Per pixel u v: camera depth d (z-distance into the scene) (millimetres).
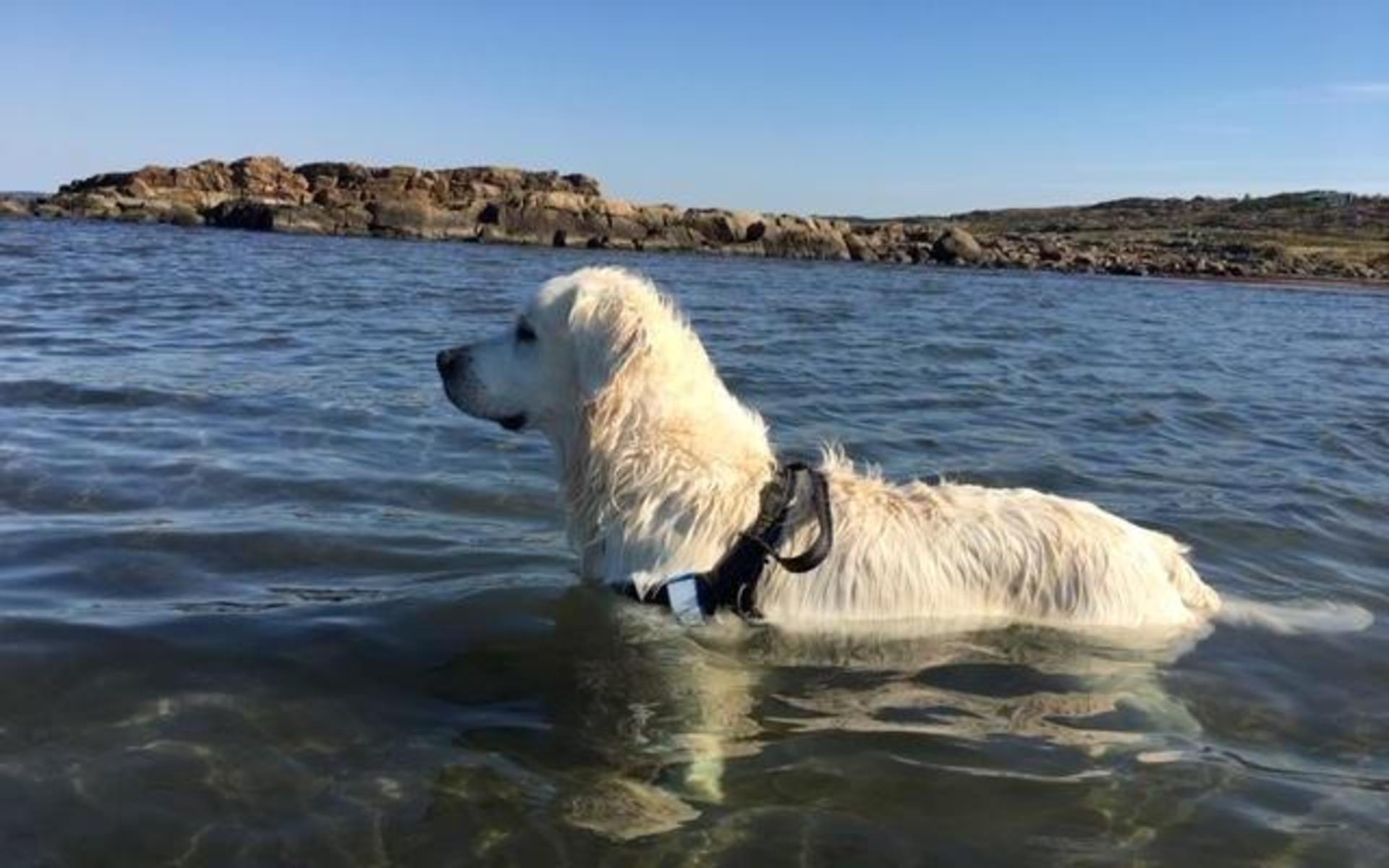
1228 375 3617
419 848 720
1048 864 727
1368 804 818
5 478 1548
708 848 729
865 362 3305
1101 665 1048
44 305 3881
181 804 760
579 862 710
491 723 901
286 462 1700
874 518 1127
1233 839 764
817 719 925
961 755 868
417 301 4828
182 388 2270
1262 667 1061
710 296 6395
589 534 1184
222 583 1192
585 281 1166
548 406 1180
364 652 1028
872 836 750
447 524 1434
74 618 1071
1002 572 1113
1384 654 1105
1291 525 1600
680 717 922
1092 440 2213
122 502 1465
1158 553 1192
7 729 851
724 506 1118
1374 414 2844
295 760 827
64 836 717
